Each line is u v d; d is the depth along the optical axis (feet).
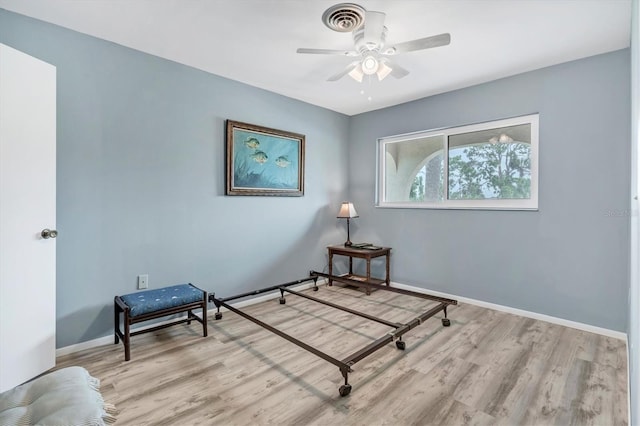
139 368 6.87
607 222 8.52
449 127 11.74
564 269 9.22
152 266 8.92
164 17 7.02
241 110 10.84
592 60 8.68
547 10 6.64
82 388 3.65
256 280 11.46
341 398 5.86
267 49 8.49
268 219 11.84
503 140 10.59
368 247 13.39
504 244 10.39
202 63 9.36
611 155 8.43
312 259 13.50
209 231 10.14
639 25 3.81
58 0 6.41
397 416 5.37
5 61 5.93
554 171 9.34
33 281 6.41
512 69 9.61
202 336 8.52
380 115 13.79
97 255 7.96
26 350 6.29
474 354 7.46
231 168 10.53
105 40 7.97
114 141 8.18
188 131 9.57
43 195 6.57
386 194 14.03
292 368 6.91
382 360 7.20
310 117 13.15
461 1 6.36
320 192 13.73
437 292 12.06
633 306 5.22
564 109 9.13
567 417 5.33
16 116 6.11
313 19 7.08
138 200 8.62
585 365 6.94
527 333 8.63
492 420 5.27
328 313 10.29
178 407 5.59
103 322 8.07
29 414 3.26
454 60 8.99
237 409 5.55
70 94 7.48
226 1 6.46
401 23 7.14
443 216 11.89
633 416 4.25
